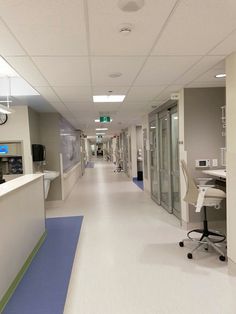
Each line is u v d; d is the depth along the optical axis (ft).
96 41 6.86
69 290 7.81
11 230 7.90
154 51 7.71
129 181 33.06
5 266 7.30
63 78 10.25
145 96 14.43
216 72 10.07
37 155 16.88
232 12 5.56
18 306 7.02
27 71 9.27
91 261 9.81
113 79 10.66
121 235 12.72
